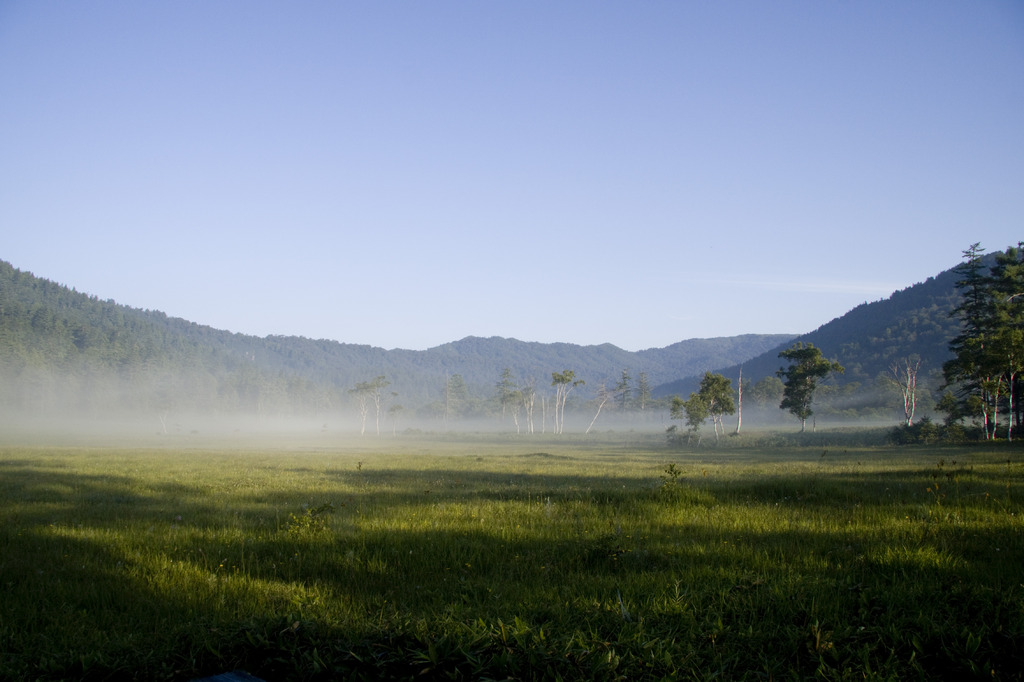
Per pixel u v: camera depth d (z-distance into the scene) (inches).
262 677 184.7
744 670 181.2
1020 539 333.7
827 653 182.7
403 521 450.9
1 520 484.7
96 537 395.2
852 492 548.4
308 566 307.7
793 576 269.0
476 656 175.5
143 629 224.8
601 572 294.7
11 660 190.2
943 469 790.5
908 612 218.2
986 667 169.0
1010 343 2022.6
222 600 251.0
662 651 183.6
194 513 530.0
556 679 162.4
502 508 519.5
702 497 534.0
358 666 178.7
